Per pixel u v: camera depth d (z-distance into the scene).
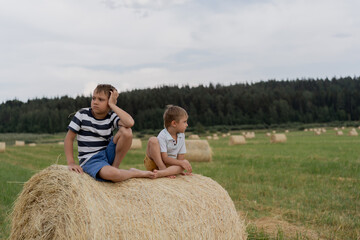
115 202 3.49
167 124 4.59
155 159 4.42
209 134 78.56
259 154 18.33
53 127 99.69
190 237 3.69
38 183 3.69
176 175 4.51
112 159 3.95
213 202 4.11
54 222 3.44
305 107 115.75
